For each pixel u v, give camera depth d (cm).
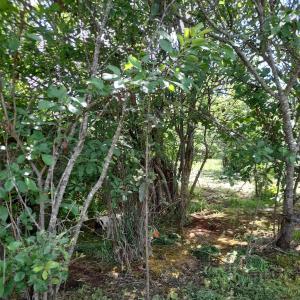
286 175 401
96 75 260
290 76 397
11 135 228
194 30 214
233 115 470
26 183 210
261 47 369
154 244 433
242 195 691
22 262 179
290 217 405
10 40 230
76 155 237
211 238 458
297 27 303
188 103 414
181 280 348
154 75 206
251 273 362
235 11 392
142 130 336
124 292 324
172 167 496
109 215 364
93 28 304
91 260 386
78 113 210
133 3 328
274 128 412
